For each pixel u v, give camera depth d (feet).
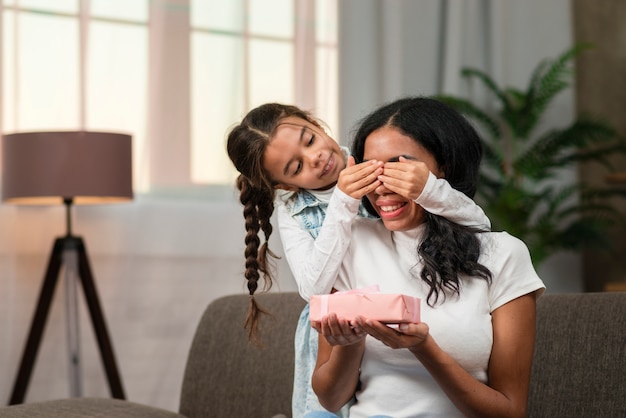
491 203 16.70
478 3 18.15
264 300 8.63
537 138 18.48
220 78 15.37
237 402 8.29
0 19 13.97
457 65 17.54
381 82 16.75
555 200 17.12
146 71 14.90
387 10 16.79
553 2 18.84
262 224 7.24
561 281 18.54
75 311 13.26
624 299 6.56
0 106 13.92
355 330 5.22
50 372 14.17
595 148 18.86
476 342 5.64
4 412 7.75
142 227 14.80
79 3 14.47
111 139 13.00
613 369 6.33
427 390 5.73
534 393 6.66
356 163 6.21
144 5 14.92
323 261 5.99
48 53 14.29
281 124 7.18
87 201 13.85
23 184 12.73
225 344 8.63
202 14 15.30
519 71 18.44
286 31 15.99
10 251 13.96
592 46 17.12
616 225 18.94
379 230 6.22
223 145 15.29
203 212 15.19
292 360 8.03
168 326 14.89
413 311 5.13
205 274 15.19
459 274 5.81
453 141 5.95
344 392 5.85
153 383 14.76
